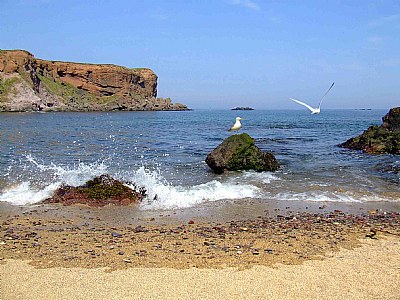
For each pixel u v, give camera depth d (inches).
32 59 6427.2
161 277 278.1
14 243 353.7
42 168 741.9
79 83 7175.2
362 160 882.8
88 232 396.2
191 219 454.3
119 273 284.4
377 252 331.6
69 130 1914.4
